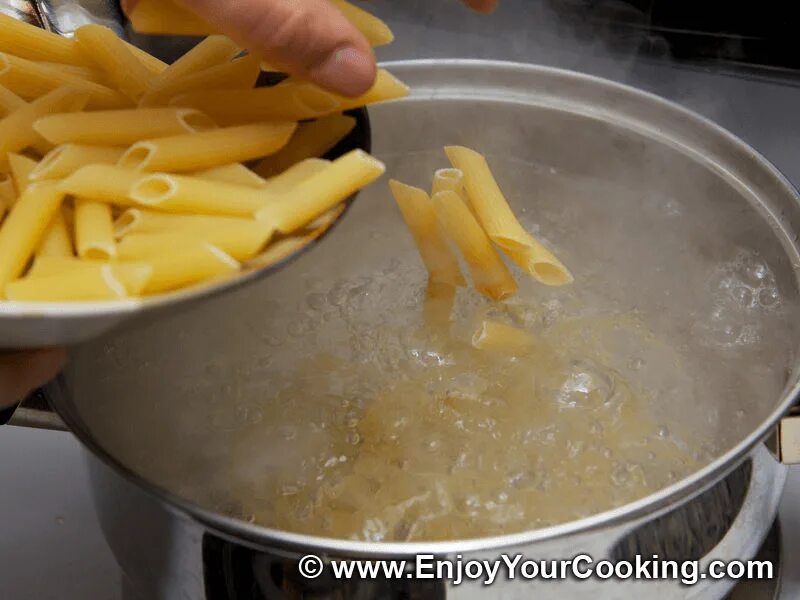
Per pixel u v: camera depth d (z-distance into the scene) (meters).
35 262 0.62
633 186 1.06
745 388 0.92
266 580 0.63
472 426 0.89
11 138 0.69
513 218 0.91
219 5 0.58
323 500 0.83
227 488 0.86
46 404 0.79
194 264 0.58
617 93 1.01
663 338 1.00
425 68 1.05
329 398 0.95
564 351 0.98
